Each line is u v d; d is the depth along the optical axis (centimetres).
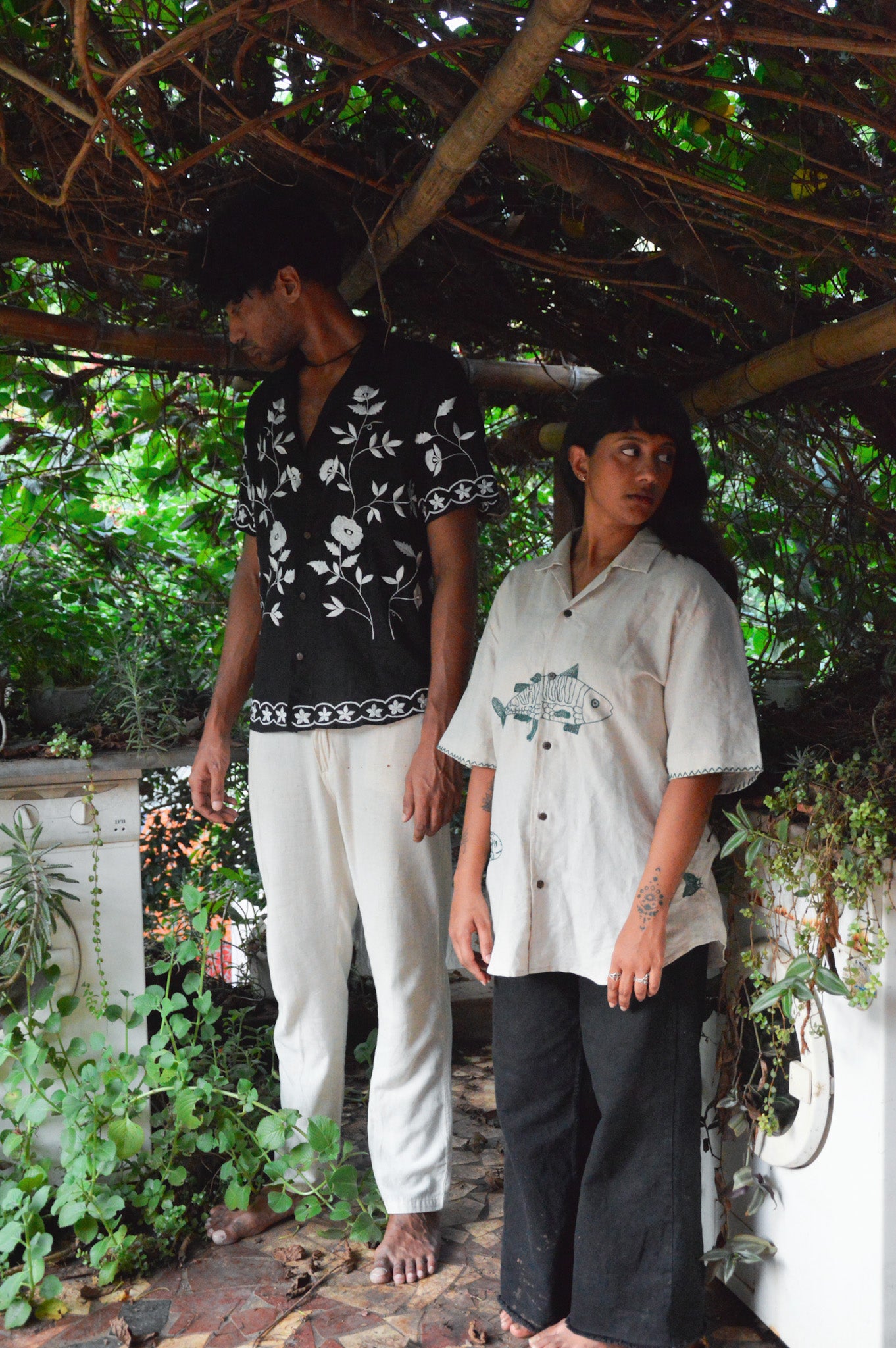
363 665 218
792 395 250
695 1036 183
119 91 157
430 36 167
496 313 278
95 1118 224
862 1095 175
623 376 181
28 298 299
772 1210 198
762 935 198
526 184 238
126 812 236
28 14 188
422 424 217
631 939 170
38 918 223
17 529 342
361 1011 323
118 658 262
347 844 226
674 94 191
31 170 232
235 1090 264
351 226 249
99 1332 206
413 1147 226
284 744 225
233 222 210
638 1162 181
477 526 225
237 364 299
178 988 316
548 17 138
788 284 233
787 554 306
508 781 186
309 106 218
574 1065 193
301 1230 239
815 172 199
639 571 180
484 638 199
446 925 228
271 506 227
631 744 177
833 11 166
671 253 220
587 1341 188
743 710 172
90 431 337
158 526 380
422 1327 206
